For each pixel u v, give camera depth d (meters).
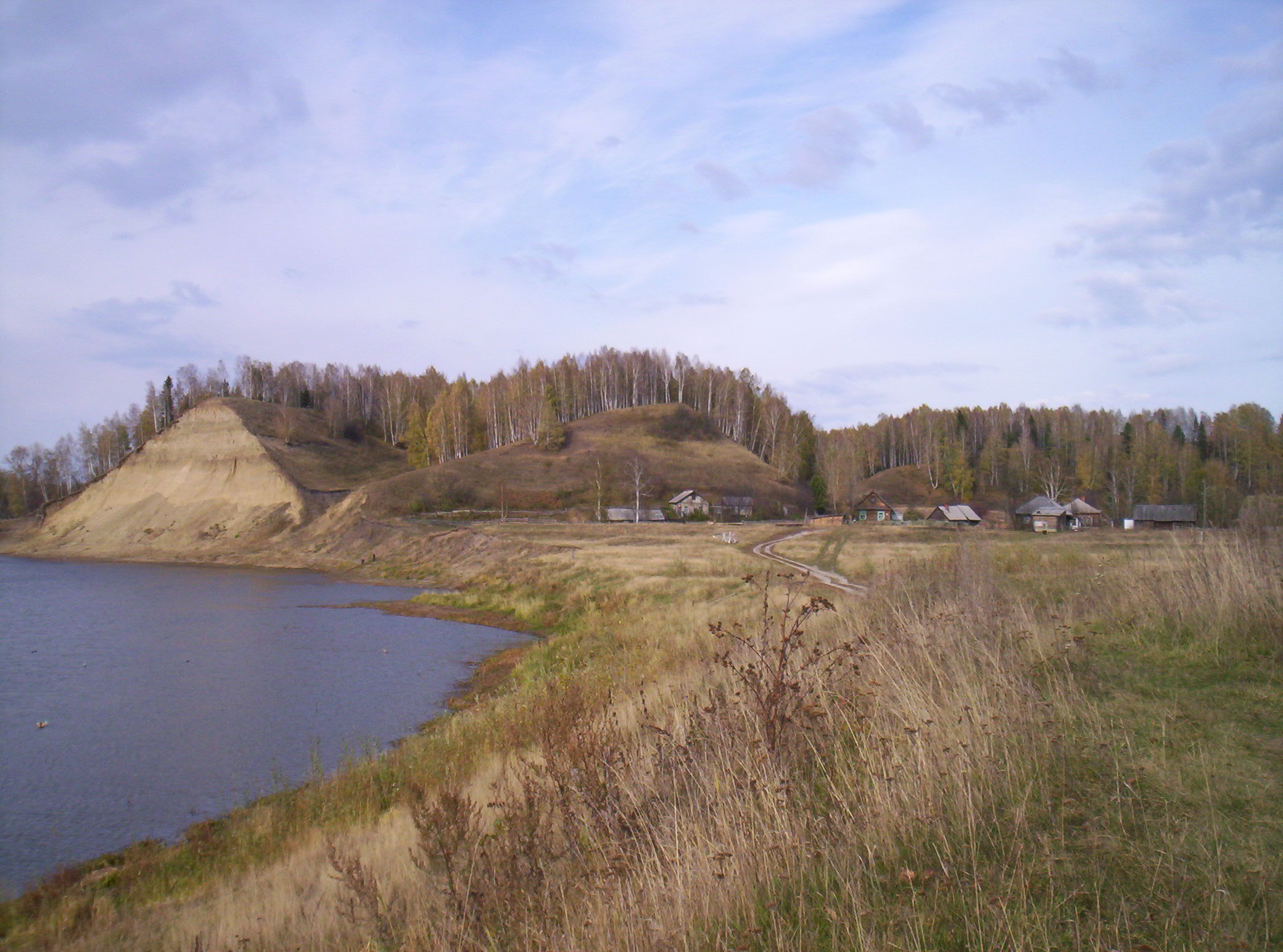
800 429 157.75
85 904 10.41
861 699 7.46
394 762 13.83
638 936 4.55
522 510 104.81
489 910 5.43
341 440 147.50
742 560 43.81
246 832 12.16
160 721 20.38
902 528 77.88
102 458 150.38
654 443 135.88
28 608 44.47
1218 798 5.01
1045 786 5.51
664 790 6.48
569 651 22.47
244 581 61.25
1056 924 3.96
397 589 54.44
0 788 15.60
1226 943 3.63
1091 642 9.00
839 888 4.73
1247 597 8.96
